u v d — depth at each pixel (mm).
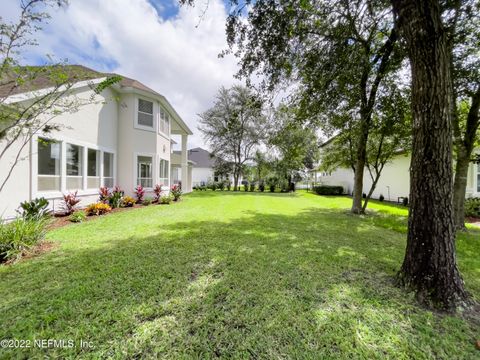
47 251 3879
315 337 1881
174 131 16547
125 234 5047
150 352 1718
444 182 2467
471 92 6012
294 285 2754
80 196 8133
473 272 3338
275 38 4168
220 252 3877
